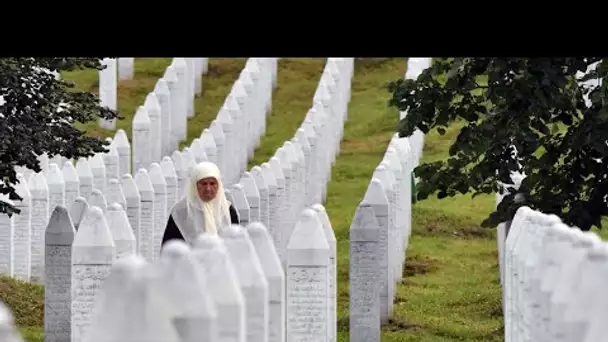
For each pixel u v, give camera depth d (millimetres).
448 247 57125
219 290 20281
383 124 78812
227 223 31359
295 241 29594
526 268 27609
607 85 37562
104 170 54125
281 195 50281
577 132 38156
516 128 38156
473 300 45812
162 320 16688
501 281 47531
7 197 46438
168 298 17812
